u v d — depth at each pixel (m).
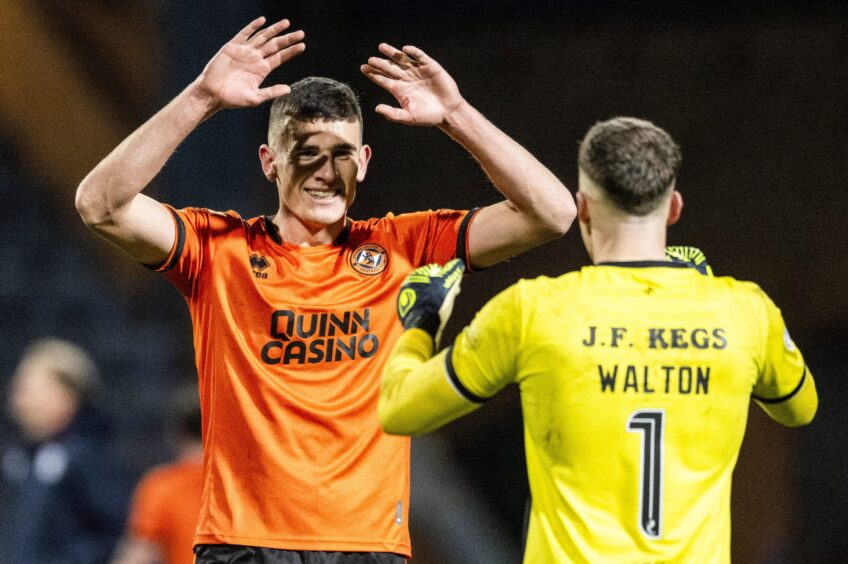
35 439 24.73
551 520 12.13
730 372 12.15
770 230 43.09
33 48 44.69
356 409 13.71
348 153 13.97
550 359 12.09
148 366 42.31
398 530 13.90
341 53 45.50
